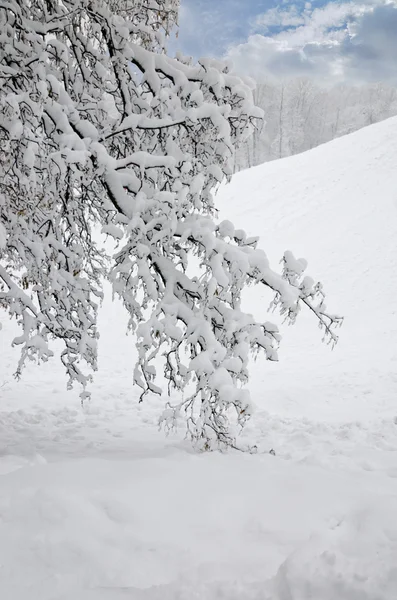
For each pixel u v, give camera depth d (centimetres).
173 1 705
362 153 4109
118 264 674
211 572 306
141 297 2533
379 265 2773
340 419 1198
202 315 644
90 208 795
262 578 301
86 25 678
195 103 639
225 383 590
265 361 1928
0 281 819
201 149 673
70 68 669
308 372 1755
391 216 3206
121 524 359
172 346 639
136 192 638
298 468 525
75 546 324
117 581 299
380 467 671
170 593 279
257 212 3631
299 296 668
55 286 746
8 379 1591
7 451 721
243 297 2611
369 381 1588
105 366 1830
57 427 1013
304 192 3762
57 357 1869
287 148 7700
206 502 395
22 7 640
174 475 448
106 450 754
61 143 566
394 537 335
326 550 308
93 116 699
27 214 686
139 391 1490
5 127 558
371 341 2092
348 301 2509
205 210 703
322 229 3241
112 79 687
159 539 345
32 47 625
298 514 385
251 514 384
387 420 1064
